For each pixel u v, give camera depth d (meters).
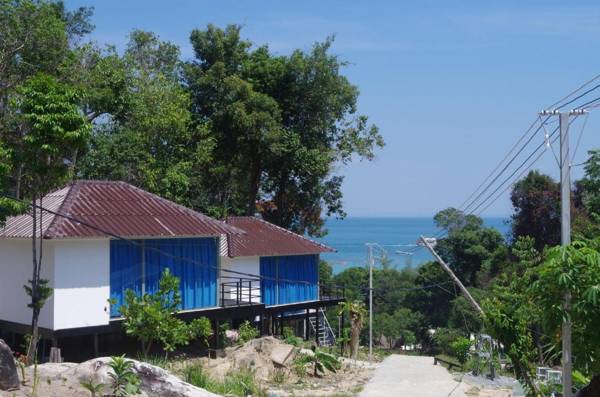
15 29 31.52
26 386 13.64
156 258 25.48
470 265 48.72
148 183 36.03
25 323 23.88
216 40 43.31
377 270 64.25
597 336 13.23
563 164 16.33
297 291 35.44
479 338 28.91
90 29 41.12
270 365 24.73
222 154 43.25
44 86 19.39
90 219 23.84
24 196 26.05
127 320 22.48
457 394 22.84
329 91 43.62
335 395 21.88
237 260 32.50
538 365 21.72
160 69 41.25
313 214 47.66
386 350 44.06
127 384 13.80
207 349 26.91
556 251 13.25
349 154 45.41
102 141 35.06
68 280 23.00
